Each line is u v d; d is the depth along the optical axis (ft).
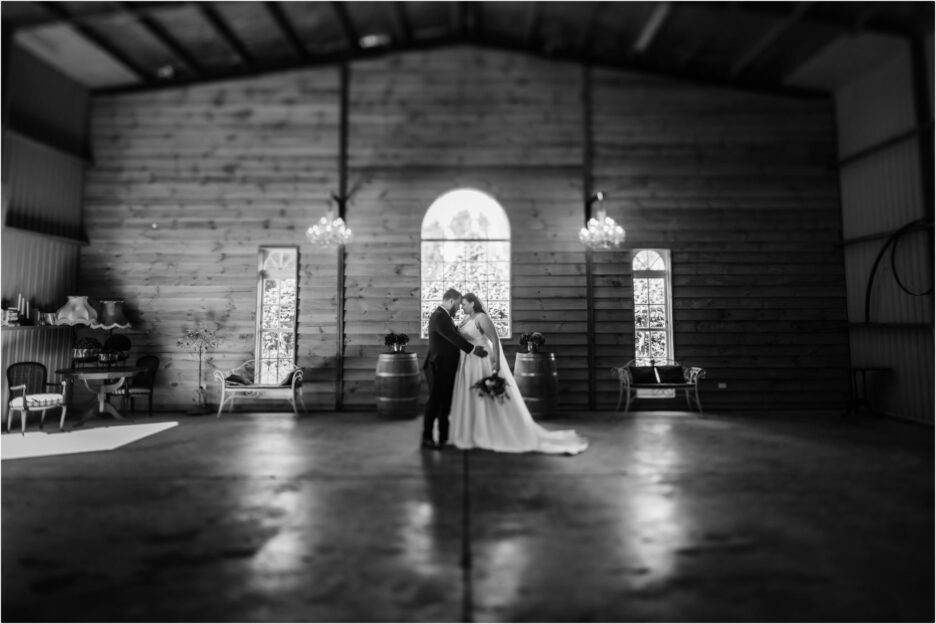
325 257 26.66
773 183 27.25
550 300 26.58
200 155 27.04
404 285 26.55
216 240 26.71
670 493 12.88
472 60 27.63
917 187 22.49
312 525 10.80
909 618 7.42
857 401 23.93
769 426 21.63
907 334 22.99
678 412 25.30
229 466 15.47
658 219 27.04
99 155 27.02
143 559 9.24
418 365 25.64
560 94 27.53
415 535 10.27
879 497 12.64
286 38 24.79
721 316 26.61
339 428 21.34
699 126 27.50
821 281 26.76
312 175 26.99
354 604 7.74
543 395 23.21
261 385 24.58
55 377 24.68
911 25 21.80
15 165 22.61
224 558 9.27
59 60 24.23
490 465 15.43
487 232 27.61
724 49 25.35
